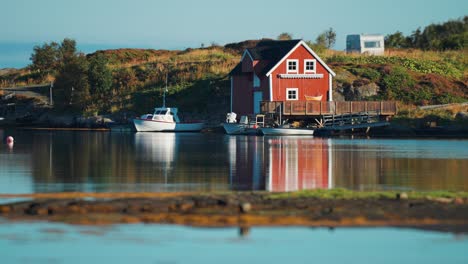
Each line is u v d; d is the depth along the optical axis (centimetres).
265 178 4962
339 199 3700
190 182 4738
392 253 2842
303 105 10438
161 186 4531
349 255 2828
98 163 6028
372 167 5681
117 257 2789
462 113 10594
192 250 2875
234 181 4794
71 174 5200
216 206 3538
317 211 3425
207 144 8431
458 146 8000
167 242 2986
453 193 3928
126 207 3488
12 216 3366
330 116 10488
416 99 11806
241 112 11925
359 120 10506
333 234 3092
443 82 12444
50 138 9969
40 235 3080
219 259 2777
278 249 2889
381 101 10975
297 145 8188
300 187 4497
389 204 3578
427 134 10119
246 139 9550
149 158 6488
